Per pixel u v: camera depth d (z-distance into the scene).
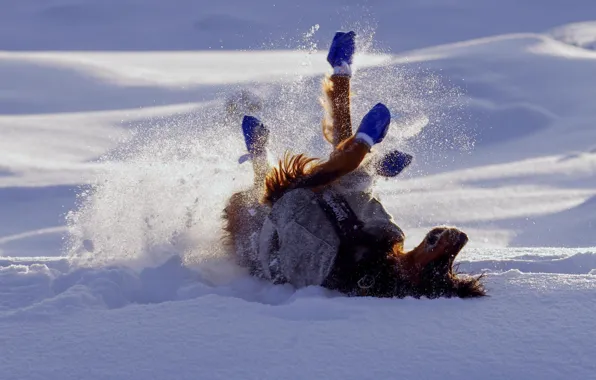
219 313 6.17
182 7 91.44
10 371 5.18
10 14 88.38
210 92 46.47
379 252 6.86
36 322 6.04
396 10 85.56
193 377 5.09
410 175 26.33
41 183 25.55
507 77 47.84
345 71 7.80
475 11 86.56
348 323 5.97
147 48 75.56
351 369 5.19
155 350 5.46
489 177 27.34
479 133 34.22
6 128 36.03
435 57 54.03
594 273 7.60
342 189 7.19
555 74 49.69
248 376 5.09
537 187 26.17
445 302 6.47
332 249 6.88
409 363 5.27
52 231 20.70
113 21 87.00
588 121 38.12
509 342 5.59
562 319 6.02
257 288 7.29
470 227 21.41
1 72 52.50
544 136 35.06
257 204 7.71
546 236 20.75
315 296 6.70
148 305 6.39
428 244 6.71
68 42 77.75
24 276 7.30
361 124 7.01
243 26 83.06
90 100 44.75
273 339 5.65
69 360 5.34
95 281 6.84
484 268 8.15
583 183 27.06
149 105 42.75
